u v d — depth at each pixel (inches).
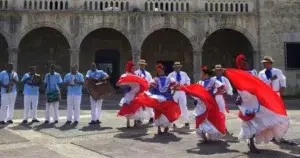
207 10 1182.9
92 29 1150.3
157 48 1341.0
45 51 1307.8
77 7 1147.3
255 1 1200.2
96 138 469.7
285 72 1189.1
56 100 606.9
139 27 1157.7
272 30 1193.4
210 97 434.3
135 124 574.9
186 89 438.3
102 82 599.5
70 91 605.3
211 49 1359.5
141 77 556.1
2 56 1279.5
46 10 1137.4
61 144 430.9
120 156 368.2
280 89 454.0
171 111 495.8
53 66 610.2
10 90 600.1
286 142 436.1
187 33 1171.3
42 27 1200.8
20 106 892.0
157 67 516.4
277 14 1197.7
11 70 609.9
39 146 417.7
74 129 537.6
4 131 517.3
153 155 372.8
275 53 1190.3
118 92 1323.8
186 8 1178.0
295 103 1032.2
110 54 1338.6
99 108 604.7
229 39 1355.8
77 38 1145.4
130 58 1334.9
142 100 501.0
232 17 1183.6
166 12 1161.4
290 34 1198.3
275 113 376.5
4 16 1122.7
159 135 494.6
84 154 379.6
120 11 1153.4
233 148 408.2
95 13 1147.9
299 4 1205.7
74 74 608.4
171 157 364.2
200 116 436.8
